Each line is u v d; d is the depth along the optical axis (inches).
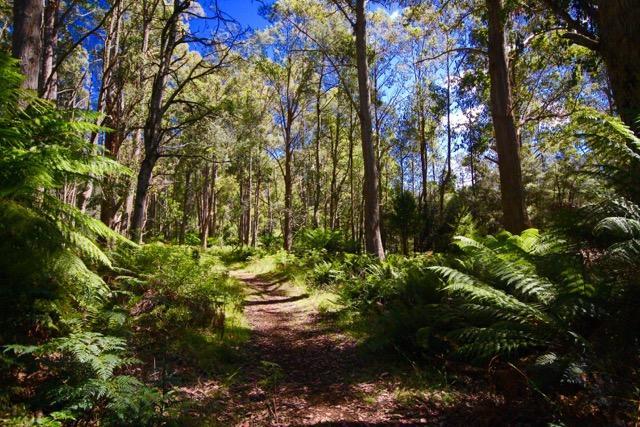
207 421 136.5
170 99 530.3
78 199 544.4
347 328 286.8
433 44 991.0
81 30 652.1
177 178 1296.8
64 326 159.3
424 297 241.0
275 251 1059.9
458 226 836.0
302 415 152.3
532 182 1054.4
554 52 504.1
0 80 158.6
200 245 1378.0
